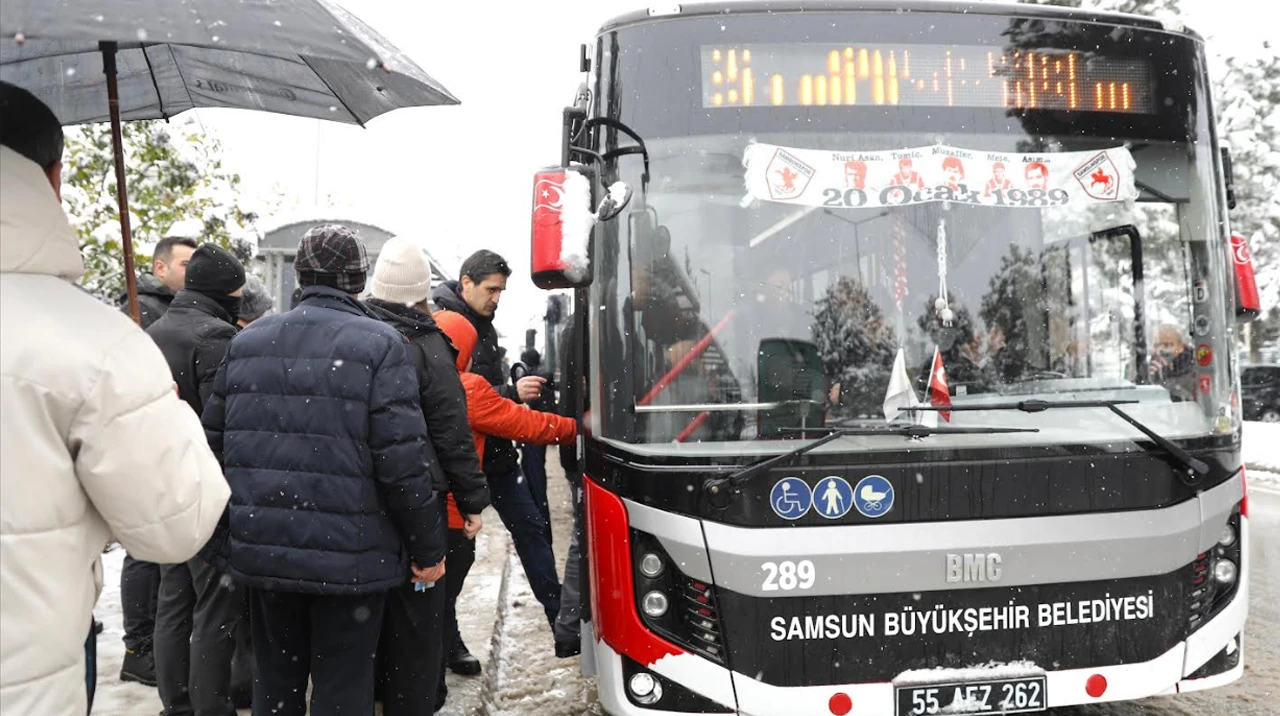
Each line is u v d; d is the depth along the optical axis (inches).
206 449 90.1
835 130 163.6
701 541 149.8
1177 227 169.3
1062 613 152.9
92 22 85.7
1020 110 167.2
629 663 154.4
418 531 144.4
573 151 171.8
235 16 91.1
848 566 149.2
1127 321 165.5
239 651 201.3
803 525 149.9
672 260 160.4
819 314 159.5
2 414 79.5
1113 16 171.3
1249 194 1128.2
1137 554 154.2
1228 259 171.5
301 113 154.2
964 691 149.6
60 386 80.7
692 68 163.6
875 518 150.8
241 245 427.8
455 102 126.0
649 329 159.5
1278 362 1182.3
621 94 163.9
